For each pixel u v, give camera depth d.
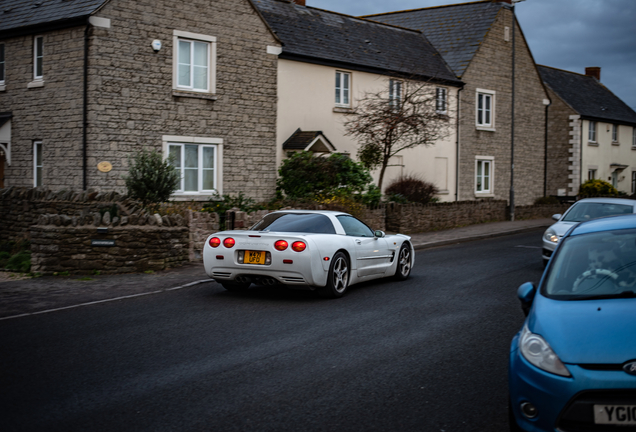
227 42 18.47
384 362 5.85
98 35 15.89
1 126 17.75
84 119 15.92
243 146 19.03
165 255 11.79
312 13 24.27
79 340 6.57
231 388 5.06
